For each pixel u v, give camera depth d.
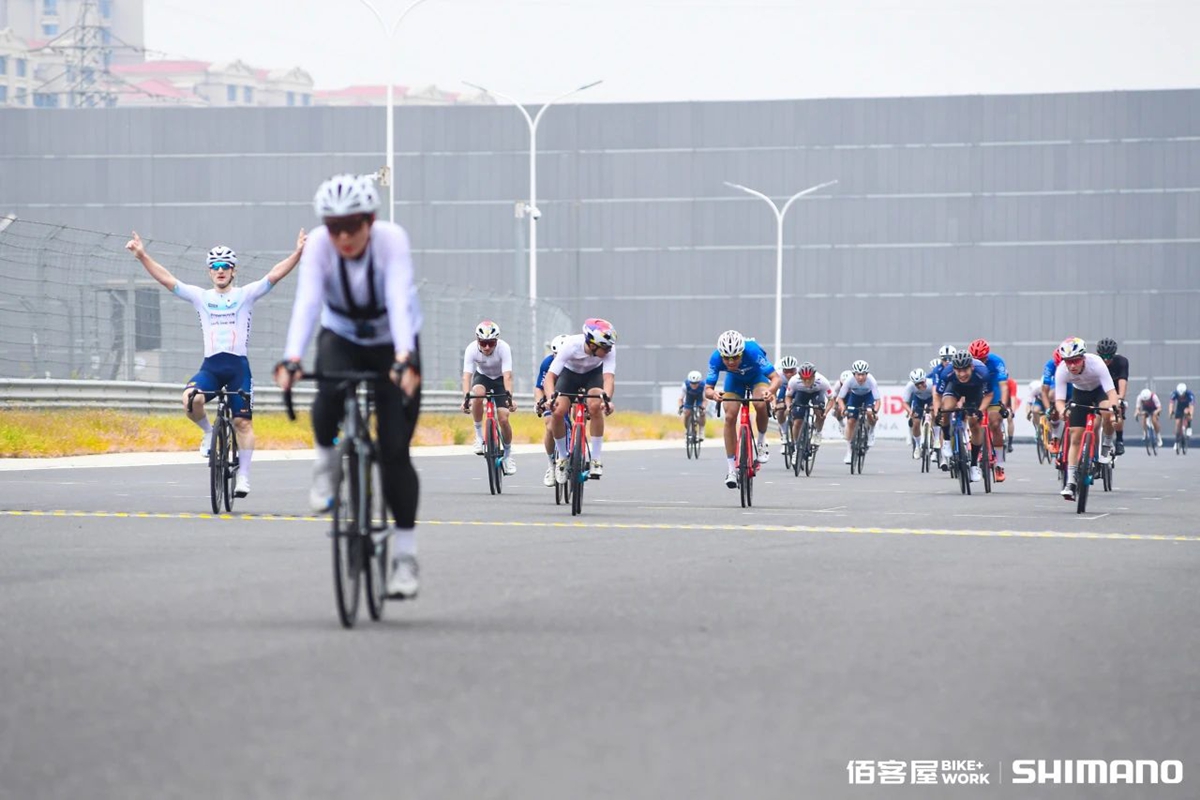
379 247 25.09
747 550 39.12
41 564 34.25
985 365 68.81
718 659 22.69
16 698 19.44
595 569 34.31
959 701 19.91
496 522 47.62
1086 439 56.16
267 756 16.58
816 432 92.50
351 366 26.11
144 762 16.30
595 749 17.09
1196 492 71.44
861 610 28.00
